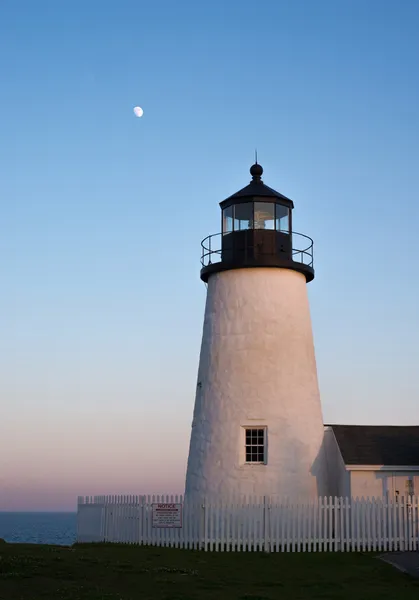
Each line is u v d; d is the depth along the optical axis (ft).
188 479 93.40
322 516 82.48
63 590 55.06
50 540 342.64
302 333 94.17
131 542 84.94
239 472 88.99
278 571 68.54
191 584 59.98
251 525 82.28
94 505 90.48
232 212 95.04
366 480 88.94
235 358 92.02
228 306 93.76
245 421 90.12
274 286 93.20
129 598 53.16
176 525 82.84
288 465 89.10
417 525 82.17
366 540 81.61
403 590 59.67
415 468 88.69
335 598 56.13
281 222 95.35
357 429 95.66
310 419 92.38
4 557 67.26
